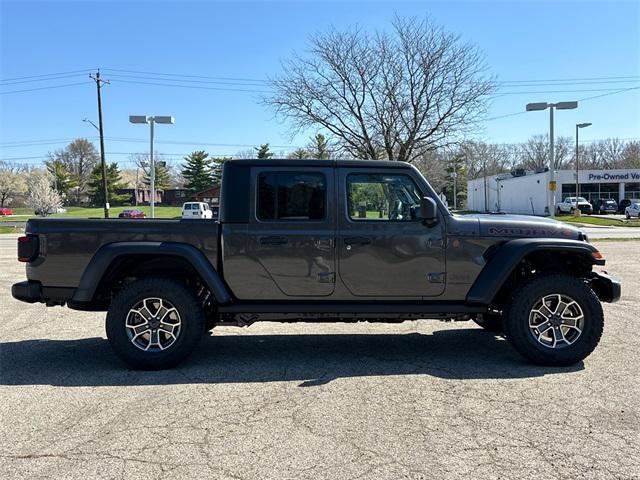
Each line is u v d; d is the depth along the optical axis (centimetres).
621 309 766
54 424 371
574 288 496
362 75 2766
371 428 360
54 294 505
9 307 840
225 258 504
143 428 364
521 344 500
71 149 10806
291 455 322
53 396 429
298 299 512
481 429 357
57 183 9362
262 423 371
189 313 497
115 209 7581
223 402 413
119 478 296
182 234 502
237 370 499
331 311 507
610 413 383
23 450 331
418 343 602
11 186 9831
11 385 457
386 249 504
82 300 491
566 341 502
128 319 496
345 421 373
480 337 631
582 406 397
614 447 329
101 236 498
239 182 507
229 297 505
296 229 504
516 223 518
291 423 370
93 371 498
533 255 532
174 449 331
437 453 322
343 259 505
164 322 503
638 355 534
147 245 493
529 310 500
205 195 6800
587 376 470
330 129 2861
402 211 514
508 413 385
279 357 545
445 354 553
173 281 501
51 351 573
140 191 10381
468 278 509
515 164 10031
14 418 382
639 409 390
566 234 520
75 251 498
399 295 512
